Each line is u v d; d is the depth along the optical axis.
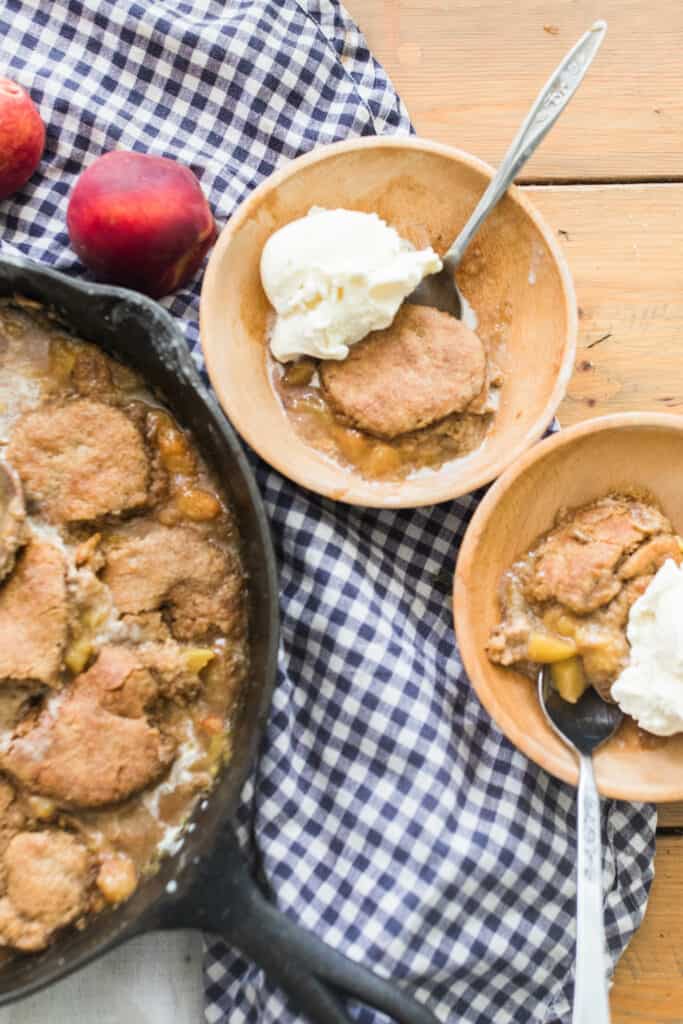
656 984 0.87
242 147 0.88
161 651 0.82
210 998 0.85
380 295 0.83
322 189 0.85
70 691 0.81
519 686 0.84
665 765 0.83
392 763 0.85
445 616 0.88
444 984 0.86
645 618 0.82
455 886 0.85
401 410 0.84
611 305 0.89
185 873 0.79
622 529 0.84
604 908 0.86
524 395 0.85
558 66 0.87
